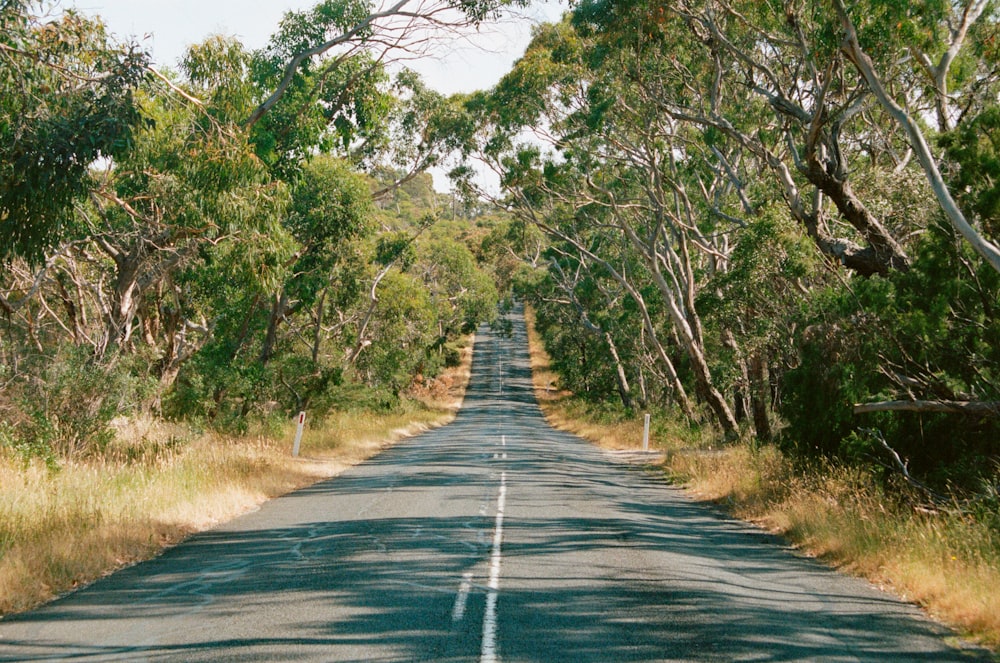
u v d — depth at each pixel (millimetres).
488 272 96438
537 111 31656
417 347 63469
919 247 14289
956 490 12438
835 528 11531
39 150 11812
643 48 25328
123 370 19562
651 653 6328
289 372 34219
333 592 8180
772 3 19656
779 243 23453
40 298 28078
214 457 18297
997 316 12930
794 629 7168
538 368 114312
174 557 10023
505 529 12344
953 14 16922
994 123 13180
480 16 20156
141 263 20938
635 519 13969
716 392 32406
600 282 54531
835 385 15781
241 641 6449
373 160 35438
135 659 5980
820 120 17906
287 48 24625
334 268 35438
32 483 13047
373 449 32312
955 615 7621
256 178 17609
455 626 6965
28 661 5930
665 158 34219
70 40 12500
